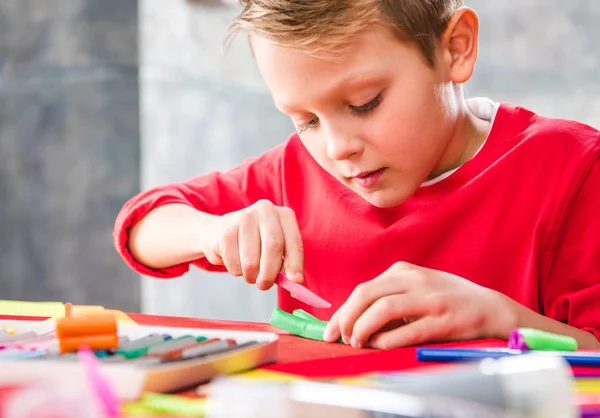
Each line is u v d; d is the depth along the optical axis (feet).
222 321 2.65
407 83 2.60
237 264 2.62
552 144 3.14
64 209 6.89
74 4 6.92
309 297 2.40
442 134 2.79
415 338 2.16
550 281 3.05
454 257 3.21
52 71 6.93
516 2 7.85
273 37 2.46
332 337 2.28
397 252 3.29
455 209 3.21
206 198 3.65
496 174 3.17
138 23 6.96
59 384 1.23
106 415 1.27
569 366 1.73
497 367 1.30
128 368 1.52
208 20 7.58
